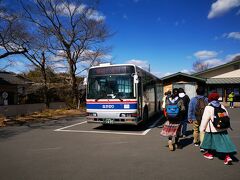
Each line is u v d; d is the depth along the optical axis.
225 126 5.23
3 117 15.51
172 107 6.54
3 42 15.05
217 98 5.46
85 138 8.62
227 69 26.78
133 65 9.89
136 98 9.71
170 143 6.70
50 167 5.31
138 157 6.07
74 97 24.36
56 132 10.10
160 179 4.54
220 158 5.92
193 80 26.38
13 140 8.50
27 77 31.95
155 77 15.72
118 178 4.60
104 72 10.19
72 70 23.70
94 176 4.72
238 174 4.79
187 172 4.91
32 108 20.42
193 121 7.13
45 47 21.08
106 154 6.38
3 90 28.05
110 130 10.45
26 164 5.56
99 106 10.08
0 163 5.65
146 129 10.69
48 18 20.81
